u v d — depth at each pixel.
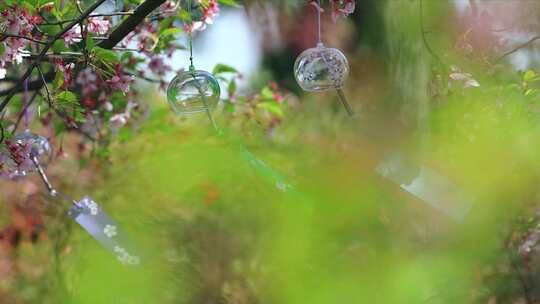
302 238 3.59
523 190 3.63
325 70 3.22
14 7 3.12
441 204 3.43
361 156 3.62
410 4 3.60
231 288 3.54
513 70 3.85
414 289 3.50
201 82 3.18
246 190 3.70
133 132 3.79
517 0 3.79
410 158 3.51
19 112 3.65
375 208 3.61
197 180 3.80
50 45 3.13
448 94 3.58
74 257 3.65
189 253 3.58
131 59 3.65
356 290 3.51
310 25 5.67
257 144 3.93
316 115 4.26
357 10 3.88
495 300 3.48
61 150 3.64
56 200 3.75
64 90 3.30
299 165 3.82
